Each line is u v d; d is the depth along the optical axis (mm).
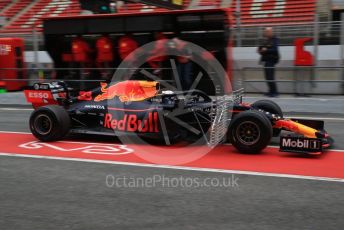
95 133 9047
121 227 4824
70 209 5402
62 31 17469
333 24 15562
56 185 6367
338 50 15484
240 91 9453
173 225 4855
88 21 17016
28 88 10180
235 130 7988
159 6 17766
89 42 17188
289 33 16203
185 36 15992
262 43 16250
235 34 16625
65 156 8062
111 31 16719
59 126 9078
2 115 13664
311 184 6227
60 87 9984
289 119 8734
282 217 5043
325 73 14086
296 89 14352
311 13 23734
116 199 5738
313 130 8109
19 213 5297
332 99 12586
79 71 16641
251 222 4910
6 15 32438
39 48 19422
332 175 6648
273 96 14141
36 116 9211
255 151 7910
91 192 6031
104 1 17547
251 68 14562
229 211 5250
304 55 14656
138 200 5688
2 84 18109
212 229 4730
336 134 9898
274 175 6691
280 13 24578
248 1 26328
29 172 7062
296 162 7441
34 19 31266
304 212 5184
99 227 4840
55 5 32156
